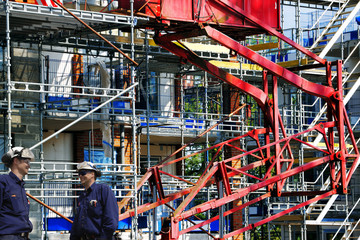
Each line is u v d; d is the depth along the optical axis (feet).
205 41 115.55
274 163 85.35
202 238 115.55
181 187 109.70
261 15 85.61
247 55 82.79
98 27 76.23
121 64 100.58
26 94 84.79
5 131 83.51
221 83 112.47
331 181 88.58
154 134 111.24
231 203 118.32
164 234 74.18
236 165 118.73
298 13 118.11
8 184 38.63
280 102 164.86
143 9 77.10
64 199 95.61
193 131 115.34
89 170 40.73
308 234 147.23
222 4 80.94
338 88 89.40
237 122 115.24
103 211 40.24
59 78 97.35
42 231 83.35
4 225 38.24
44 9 66.13
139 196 97.60
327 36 137.59
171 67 108.06
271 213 138.10
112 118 94.38
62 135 104.47
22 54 84.69
